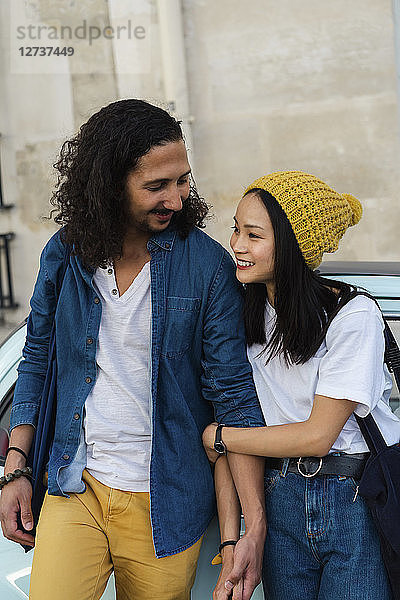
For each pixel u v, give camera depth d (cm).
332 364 188
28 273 573
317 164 538
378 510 183
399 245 535
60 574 194
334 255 550
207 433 205
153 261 201
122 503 201
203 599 213
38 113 555
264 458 202
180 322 201
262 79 535
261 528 195
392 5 502
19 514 211
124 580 208
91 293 204
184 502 202
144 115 192
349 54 519
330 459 191
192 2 537
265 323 204
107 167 192
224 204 554
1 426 246
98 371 205
